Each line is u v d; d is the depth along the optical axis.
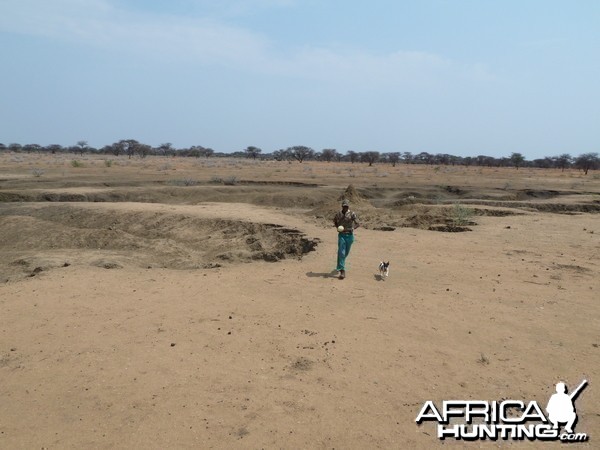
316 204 29.31
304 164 87.12
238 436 4.16
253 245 14.89
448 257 11.55
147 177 41.44
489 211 21.23
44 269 11.31
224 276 9.89
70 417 4.52
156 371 5.41
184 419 4.42
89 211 20.83
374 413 4.54
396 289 8.73
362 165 90.81
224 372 5.37
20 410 4.67
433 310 7.53
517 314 7.36
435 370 5.45
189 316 7.30
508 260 11.16
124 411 4.59
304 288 8.78
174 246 15.75
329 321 7.02
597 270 10.16
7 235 17.86
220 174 49.16
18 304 8.05
